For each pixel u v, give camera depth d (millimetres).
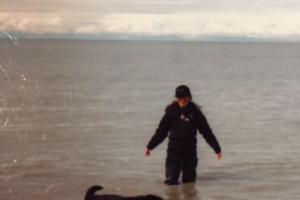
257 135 16594
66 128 17172
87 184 10492
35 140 14898
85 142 14766
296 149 14359
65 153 13297
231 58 136500
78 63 85875
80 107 23438
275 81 46281
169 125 10617
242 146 14711
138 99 27828
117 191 10062
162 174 11391
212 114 21828
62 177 11000
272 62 107438
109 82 41688
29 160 12430
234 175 11438
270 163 12617
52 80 42875
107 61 99188
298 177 11312
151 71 62938
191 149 10570
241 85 40688
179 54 176125
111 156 13102
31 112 21188
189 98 10531
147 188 10305
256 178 11180
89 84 38719
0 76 46062
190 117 10508
